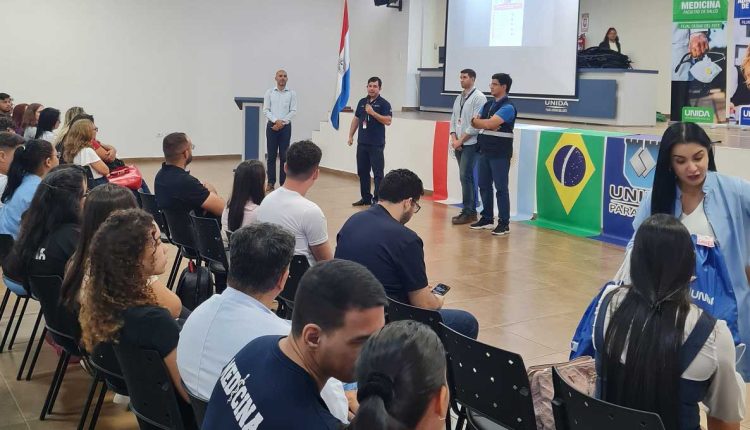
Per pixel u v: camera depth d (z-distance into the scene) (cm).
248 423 139
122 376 259
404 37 1249
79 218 331
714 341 175
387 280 301
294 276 349
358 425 110
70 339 310
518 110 1090
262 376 142
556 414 199
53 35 1143
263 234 196
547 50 1028
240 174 417
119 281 230
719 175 256
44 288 307
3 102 838
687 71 778
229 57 1299
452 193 911
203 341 193
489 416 235
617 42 1203
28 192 403
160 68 1237
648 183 673
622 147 696
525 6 1046
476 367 231
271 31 1332
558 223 773
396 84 1276
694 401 178
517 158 812
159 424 236
